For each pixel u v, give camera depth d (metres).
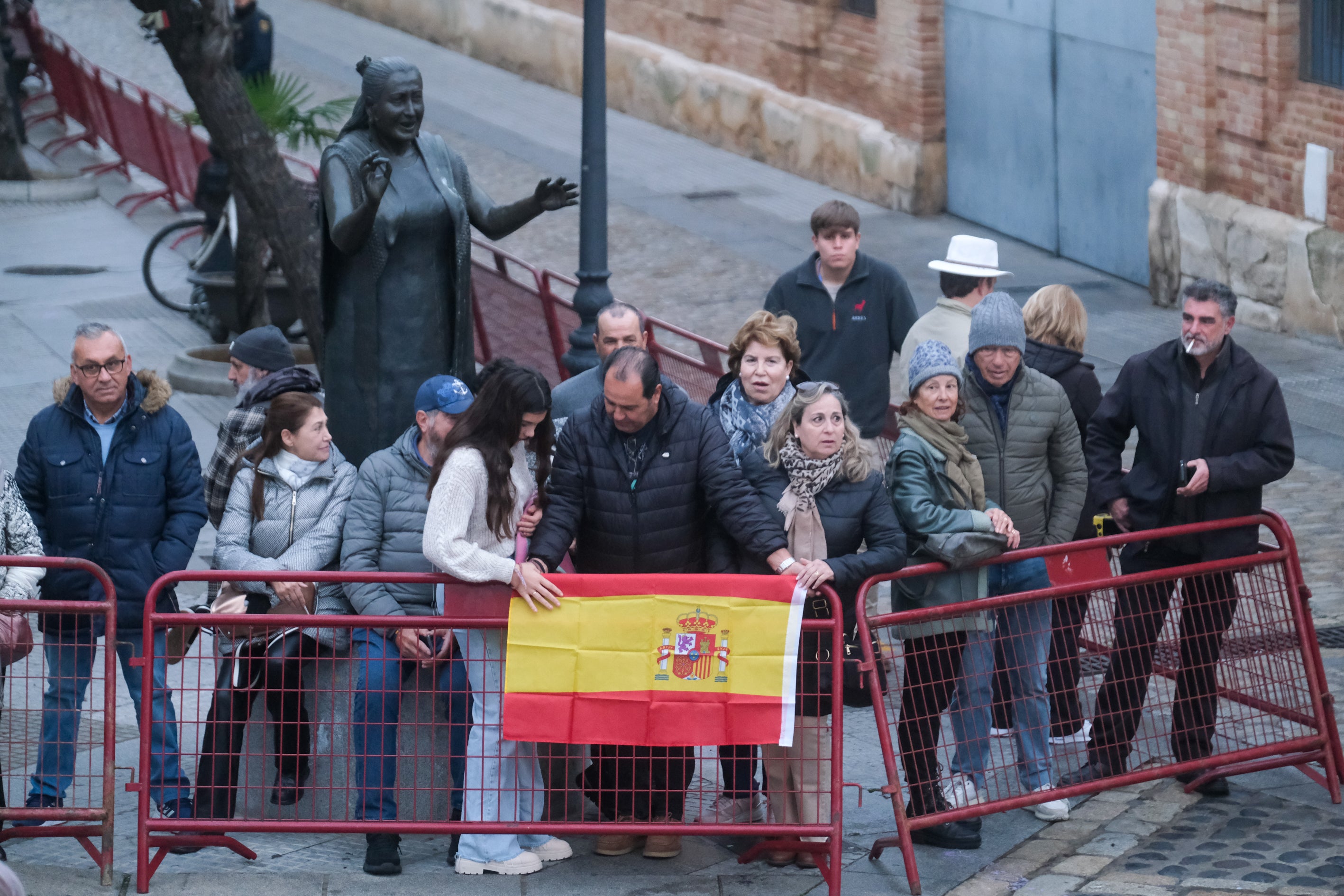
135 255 25.72
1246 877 8.30
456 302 11.91
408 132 11.47
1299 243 20.30
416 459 8.91
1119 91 23.28
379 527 8.91
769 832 8.29
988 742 9.08
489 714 8.53
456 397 8.73
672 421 8.47
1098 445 9.79
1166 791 9.59
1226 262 21.48
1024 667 9.22
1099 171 23.95
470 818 8.57
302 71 37.19
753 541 8.40
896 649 11.07
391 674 8.62
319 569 9.04
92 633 8.77
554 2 36.25
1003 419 9.27
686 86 32.56
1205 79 21.48
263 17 25.77
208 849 8.95
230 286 19.94
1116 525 9.91
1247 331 21.11
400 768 8.99
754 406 9.17
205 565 13.81
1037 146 25.14
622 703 8.29
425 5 40.50
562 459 8.55
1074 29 23.97
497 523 8.29
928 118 27.11
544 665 8.27
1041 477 9.31
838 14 28.91
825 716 8.66
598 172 15.28
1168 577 9.22
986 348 9.10
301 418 9.08
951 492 8.88
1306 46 20.20
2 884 6.41
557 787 9.31
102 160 32.44
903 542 8.57
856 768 10.02
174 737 9.18
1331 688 10.86
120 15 45.19
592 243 15.40
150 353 20.42
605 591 8.23
